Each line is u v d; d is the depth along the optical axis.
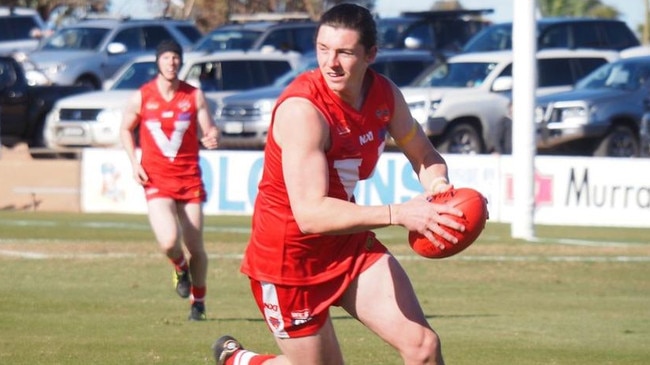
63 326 27.31
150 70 79.62
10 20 103.50
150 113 29.17
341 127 15.09
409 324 15.23
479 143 66.56
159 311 29.91
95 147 74.62
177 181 28.94
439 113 65.88
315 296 15.57
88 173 63.78
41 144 80.06
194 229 28.48
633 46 78.00
